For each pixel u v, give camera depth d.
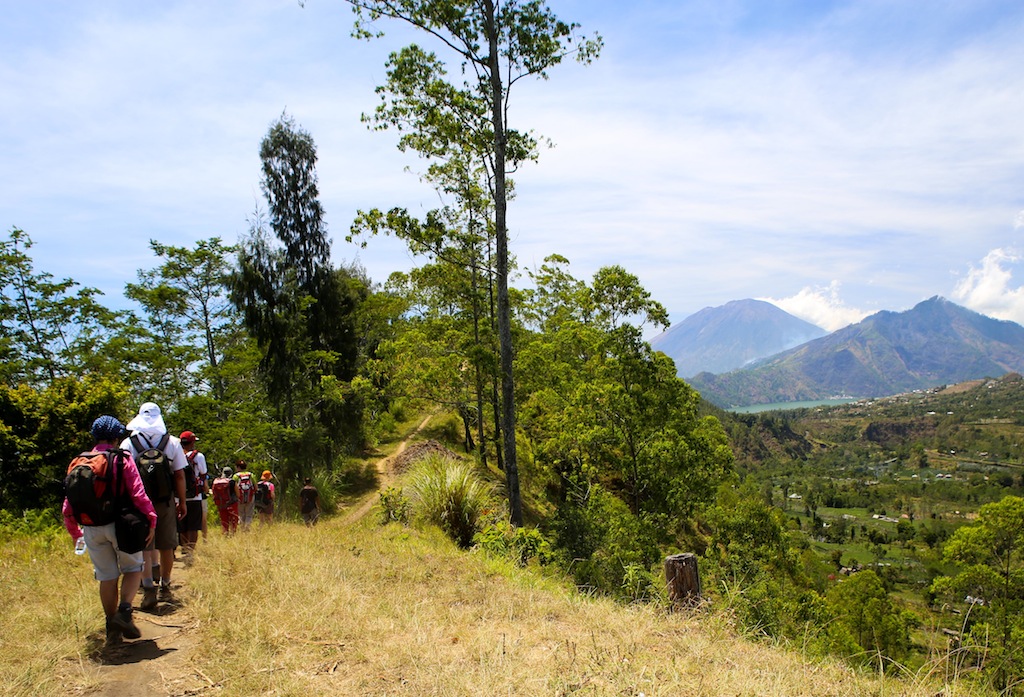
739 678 4.07
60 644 4.56
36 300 25.97
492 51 15.93
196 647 4.71
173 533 6.24
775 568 30.34
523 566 9.91
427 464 14.09
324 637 4.84
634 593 8.29
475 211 22.19
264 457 22.58
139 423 6.38
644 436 23.64
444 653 4.54
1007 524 25.97
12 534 11.81
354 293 42.25
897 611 35.34
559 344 30.38
